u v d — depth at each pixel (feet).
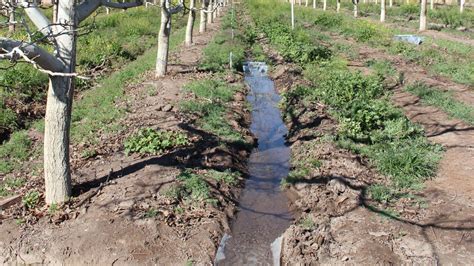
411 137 16.03
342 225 11.62
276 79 25.53
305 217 12.44
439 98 19.70
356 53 29.45
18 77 21.18
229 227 12.25
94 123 17.22
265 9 60.08
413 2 73.00
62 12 10.76
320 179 13.88
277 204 13.50
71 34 10.86
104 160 14.26
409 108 19.07
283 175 15.08
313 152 15.49
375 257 10.44
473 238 10.84
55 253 10.76
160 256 10.78
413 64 26.86
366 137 15.98
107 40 32.60
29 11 10.62
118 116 17.76
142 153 14.57
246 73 26.89
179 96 19.75
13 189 13.04
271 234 12.16
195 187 12.87
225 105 19.77
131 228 11.18
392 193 12.79
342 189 13.00
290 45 29.94
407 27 45.65
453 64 26.23
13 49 8.77
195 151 14.98
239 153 16.08
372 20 51.72
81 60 27.12
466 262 10.23
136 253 10.75
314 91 21.25
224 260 11.14
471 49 31.30
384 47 31.73
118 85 22.43
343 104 19.11
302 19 49.44
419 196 12.62
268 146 17.35
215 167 14.44
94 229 11.18
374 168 14.20
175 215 11.87
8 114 18.29
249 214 12.98
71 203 12.01
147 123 16.65
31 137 16.80
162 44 22.82
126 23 42.63
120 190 12.46
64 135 11.62
